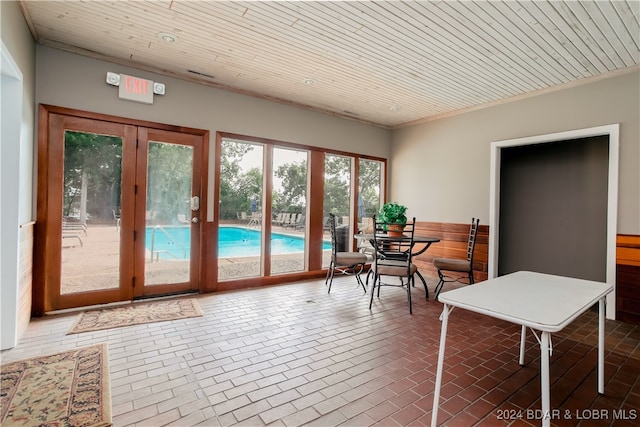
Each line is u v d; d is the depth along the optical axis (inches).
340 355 94.3
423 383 79.7
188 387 75.7
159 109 143.6
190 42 118.9
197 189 155.0
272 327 115.0
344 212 214.8
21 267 100.3
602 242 152.3
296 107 186.7
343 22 103.2
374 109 194.5
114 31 112.0
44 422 61.5
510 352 99.0
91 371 81.4
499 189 177.0
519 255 181.6
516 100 166.6
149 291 144.0
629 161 129.4
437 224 202.1
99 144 131.7
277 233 184.7
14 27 89.8
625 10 93.3
